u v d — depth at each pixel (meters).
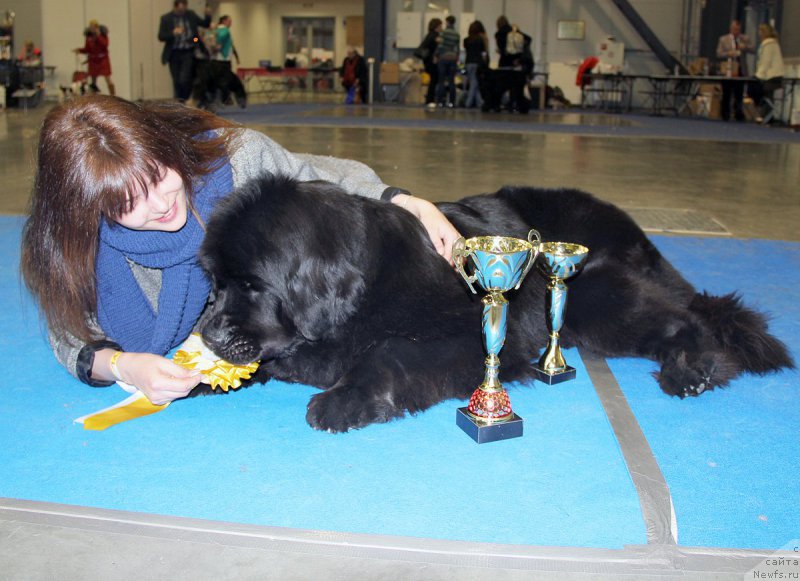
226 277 2.31
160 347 2.63
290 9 38.47
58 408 2.59
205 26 17.72
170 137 2.26
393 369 2.46
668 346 2.97
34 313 3.65
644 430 2.45
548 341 3.08
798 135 14.66
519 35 20.41
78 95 2.28
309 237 2.28
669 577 1.69
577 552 1.76
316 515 1.91
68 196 2.16
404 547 1.78
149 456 2.24
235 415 2.55
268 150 2.72
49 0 20.86
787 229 5.88
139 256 2.46
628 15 23.11
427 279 2.51
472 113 19.95
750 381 2.91
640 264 3.30
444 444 2.32
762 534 1.85
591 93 24.42
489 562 1.73
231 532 1.83
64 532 1.83
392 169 8.76
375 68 24.36
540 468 2.17
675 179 8.44
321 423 2.40
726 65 19.48
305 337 2.40
